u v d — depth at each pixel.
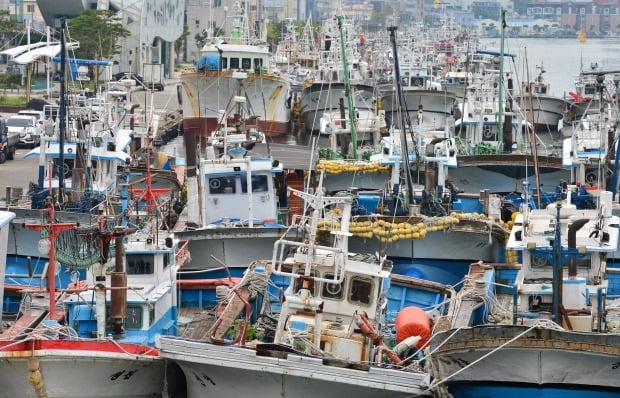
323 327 43.50
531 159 79.88
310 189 65.94
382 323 46.00
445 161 71.12
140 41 159.75
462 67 149.88
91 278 46.81
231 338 45.03
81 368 41.94
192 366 41.72
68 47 87.62
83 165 65.94
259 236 58.97
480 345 41.69
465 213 65.31
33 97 154.38
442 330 44.12
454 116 114.38
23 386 41.94
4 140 107.69
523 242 47.66
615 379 41.50
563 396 42.00
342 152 87.31
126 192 65.56
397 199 65.19
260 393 41.47
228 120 93.06
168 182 75.50
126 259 46.88
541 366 41.59
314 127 121.00
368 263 44.25
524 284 47.41
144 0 162.75
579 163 70.75
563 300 46.03
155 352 42.81
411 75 135.50
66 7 179.25
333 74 127.25
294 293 44.12
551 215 49.00
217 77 116.19
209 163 62.81
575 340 41.03
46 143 66.56
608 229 48.38
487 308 49.03
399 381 40.44
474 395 42.88
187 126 118.56
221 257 59.34
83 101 76.00
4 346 41.09
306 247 44.81
